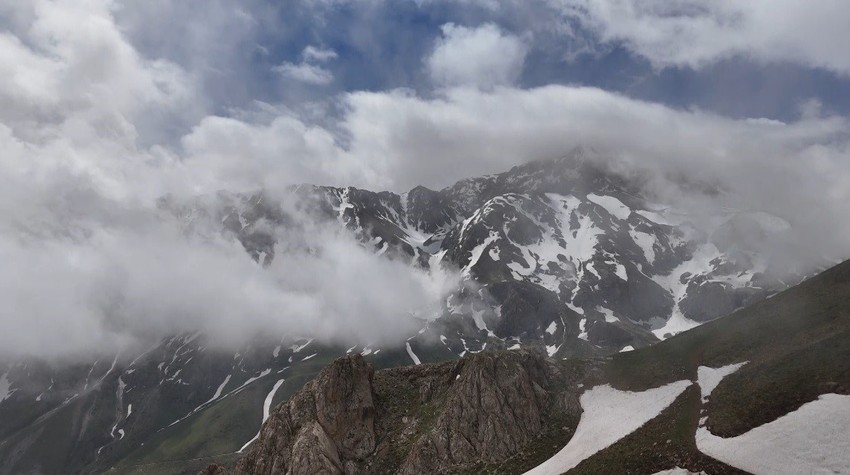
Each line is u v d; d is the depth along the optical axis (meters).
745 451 103.56
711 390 130.88
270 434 168.88
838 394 103.56
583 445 137.88
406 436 164.25
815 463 93.50
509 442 153.25
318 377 178.88
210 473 167.12
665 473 110.31
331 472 150.75
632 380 158.62
